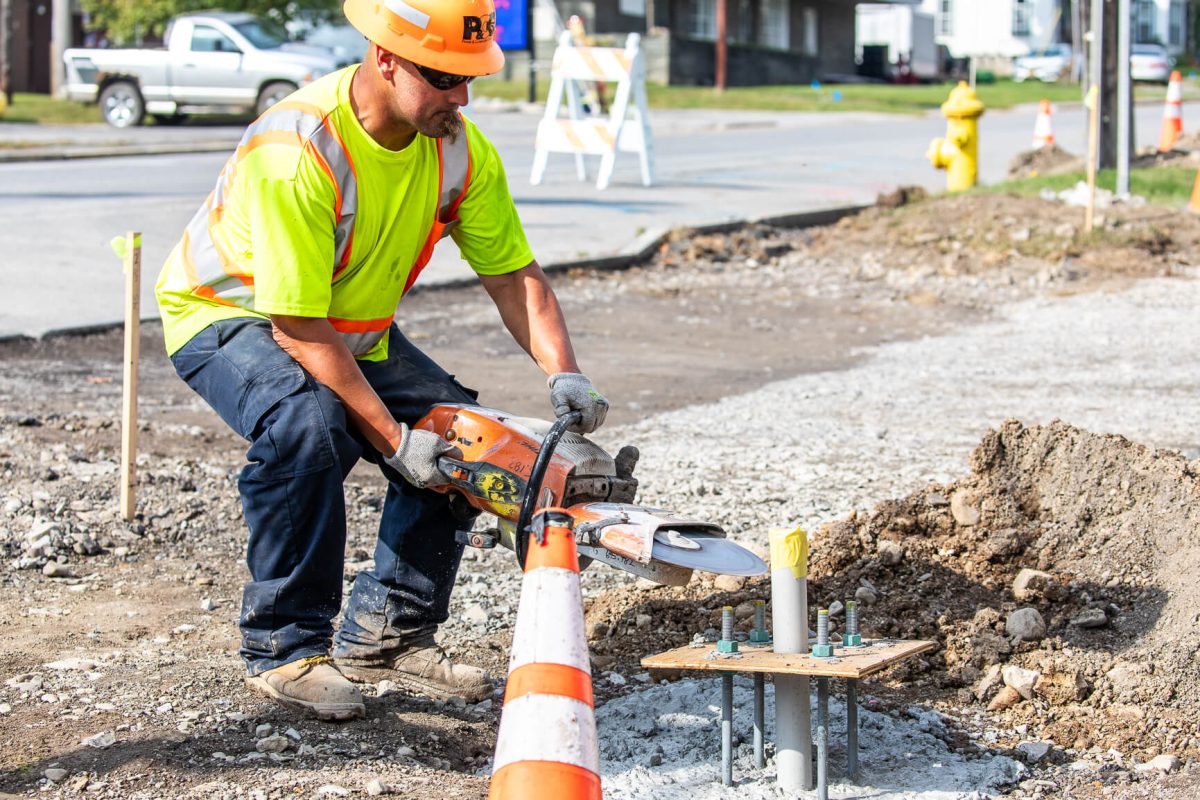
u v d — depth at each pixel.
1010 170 24.12
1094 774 4.61
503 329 13.27
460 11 4.43
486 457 4.58
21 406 9.58
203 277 4.92
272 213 4.53
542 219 18.97
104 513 7.20
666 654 4.43
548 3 51.91
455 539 4.86
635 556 4.09
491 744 4.89
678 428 9.78
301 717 4.91
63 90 43.97
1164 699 5.00
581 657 3.32
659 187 22.95
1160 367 12.03
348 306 4.89
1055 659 5.23
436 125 4.59
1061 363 12.32
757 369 12.16
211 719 4.84
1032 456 6.32
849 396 10.96
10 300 12.97
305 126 4.57
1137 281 16.22
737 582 6.10
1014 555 5.96
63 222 17.25
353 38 41.47
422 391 5.07
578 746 3.21
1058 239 17.52
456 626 6.03
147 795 4.23
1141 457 6.08
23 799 4.18
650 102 45.34
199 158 27.05
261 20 35.12
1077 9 67.69
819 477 8.30
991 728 4.94
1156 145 31.28
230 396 4.83
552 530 3.44
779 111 44.94
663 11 56.53
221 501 7.59
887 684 5.27
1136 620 5.46
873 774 4.52
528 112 40.25
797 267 17.42
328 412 4.73
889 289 16.25
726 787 4.38
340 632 5.41
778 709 4.35
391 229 4.80
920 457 8.82
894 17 72.06
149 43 41.66
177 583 6.47
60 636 5.68
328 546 4.86
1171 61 64.19
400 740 4.80
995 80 67.69
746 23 60.44
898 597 5.77
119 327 12.38
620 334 13.58
